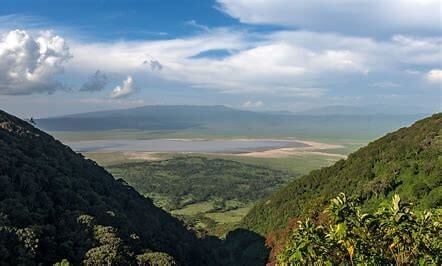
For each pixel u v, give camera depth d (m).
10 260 59.00
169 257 73.56
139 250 76.62
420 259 19.42
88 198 87.88
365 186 100.31
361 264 19.53
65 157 108.56
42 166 88.56
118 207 95.12
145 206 117.50
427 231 19.67
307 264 20.25
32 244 62.06
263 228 134.38
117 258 67.12
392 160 106.88
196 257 103.81
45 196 77.81
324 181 127.88
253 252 121.00
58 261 64.19
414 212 20.77
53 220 74.12
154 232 96.12
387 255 19.81
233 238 144.75
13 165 81.00
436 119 119.19
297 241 20.91
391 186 95.44
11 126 103.19
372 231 19.84
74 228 72.69
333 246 20.16
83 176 103.94
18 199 71.38
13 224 65.56
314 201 92.62
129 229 82.50
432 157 98.44
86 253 66.19
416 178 93.50
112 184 116.31
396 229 19.55
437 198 81.44
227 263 122.38
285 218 124.00
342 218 20.00
